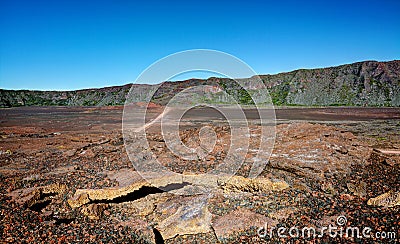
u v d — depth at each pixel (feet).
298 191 33.42
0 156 53.52
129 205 31.76
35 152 57.26
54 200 32.65
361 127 103.55
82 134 84.48
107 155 50.08
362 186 34.42
